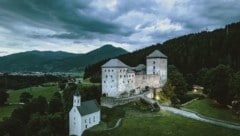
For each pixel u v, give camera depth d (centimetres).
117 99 11150
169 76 14988
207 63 19388
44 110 13100
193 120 8750
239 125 8081
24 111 12419
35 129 10031
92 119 9769
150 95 12775
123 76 12925
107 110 10862
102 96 12612
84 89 13550
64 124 10406
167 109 10644
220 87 10712
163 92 13600
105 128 9044
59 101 13288
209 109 10469
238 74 9800
